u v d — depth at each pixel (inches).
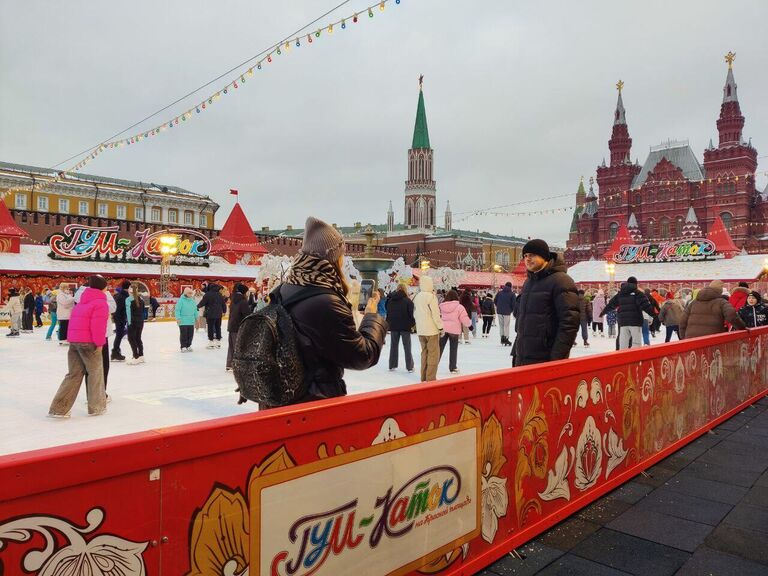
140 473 60.9
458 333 398.6
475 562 108.7
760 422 247.1
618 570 113.0
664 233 3147.1
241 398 100.5
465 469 106.8
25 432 222.2
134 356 438.3
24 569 52.2
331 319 93.5
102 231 1339.8
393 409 91.4
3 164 2229.3
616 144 3425.2
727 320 286.4
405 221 4357.8
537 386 128.1
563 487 136.9
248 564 71.0
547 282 179.0
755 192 3041.3
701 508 146.3
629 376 168.7
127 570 59.6
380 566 89.5
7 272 1171.9
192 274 1466.5
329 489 81.5
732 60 3053.6
